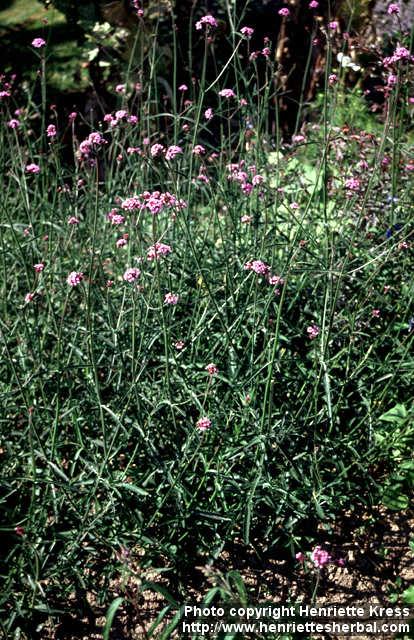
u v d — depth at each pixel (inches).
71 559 107.9
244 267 125.2
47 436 121.6
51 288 132.1
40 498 117.0
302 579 114.9
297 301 142.3
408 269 142.9
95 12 243.0
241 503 112.3
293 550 111.7
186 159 166.7
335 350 136.3
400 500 123.0
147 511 115.9
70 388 118.6
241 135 153.6
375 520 122.8
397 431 126.8
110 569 110.7
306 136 195.2
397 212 148.3
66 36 285.6
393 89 147.6
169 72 242.5
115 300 142.1
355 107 216.8
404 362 129.1
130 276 101.4
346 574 116.0
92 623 108.9
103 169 201.8
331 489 120.3
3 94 143.8
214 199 140.6
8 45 285.7
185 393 122.4
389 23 231.6
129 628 108.8
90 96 245.6
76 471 125.1
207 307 127.6
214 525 113.3
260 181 133.9
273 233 140.1
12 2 325.7
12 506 118.3
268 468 115.0
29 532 107.5
